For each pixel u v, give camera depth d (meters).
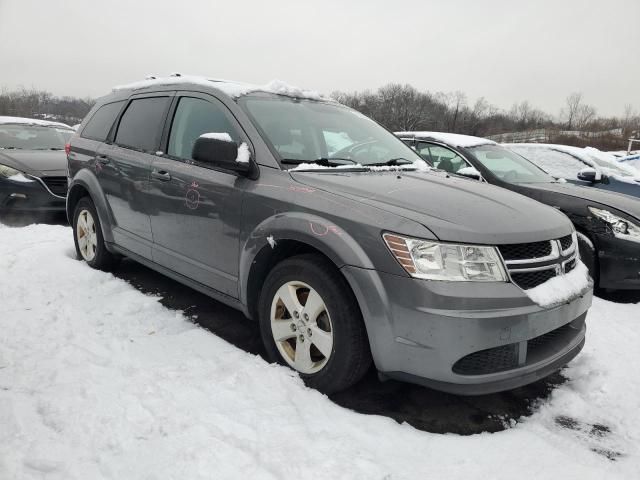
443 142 5.94
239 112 3.19
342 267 2.40
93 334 3.11
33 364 2.67
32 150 7.22
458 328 2.19
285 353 2.79
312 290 2.60
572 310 2.55
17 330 3.11
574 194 4.82
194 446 2.03
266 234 2.75
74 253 5.09
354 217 2.44
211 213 3.13
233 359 2.83
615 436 2.46
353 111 4.08
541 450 2.25
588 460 2.25
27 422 2.16
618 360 3.20
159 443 2.04
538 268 2.43
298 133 3.26
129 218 3.97
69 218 4.94
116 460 1.95
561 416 2.62
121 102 4.42
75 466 1.91
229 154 2.83
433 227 2.30
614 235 4.39
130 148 4.02
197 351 2.94
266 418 2.27
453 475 2.03
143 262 3.93
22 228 5.95
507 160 5.85
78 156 4.65
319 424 2.29
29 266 4.40
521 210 2.68
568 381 2.99
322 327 2.62
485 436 2.34
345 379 2.50
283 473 1.91
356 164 3.24
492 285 2.27
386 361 2.35
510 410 2.66
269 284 2.82
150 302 3.68
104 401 2.33
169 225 3.52
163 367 2.70
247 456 1.99
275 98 3.51
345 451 2.09
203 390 2.48
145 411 2.26
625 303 4.45
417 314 2.22
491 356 2.33
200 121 3.46
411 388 2.79
